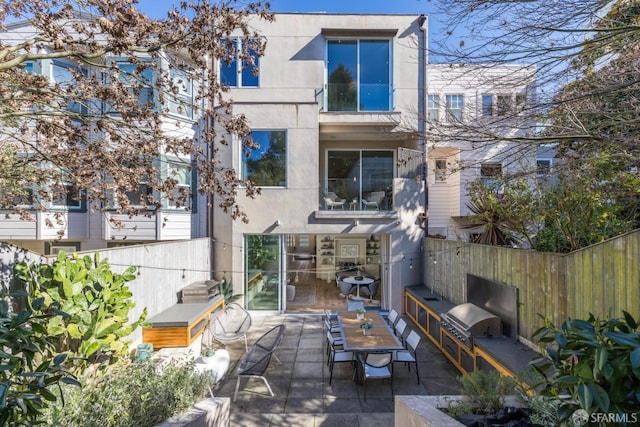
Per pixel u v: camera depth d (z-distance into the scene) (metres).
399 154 9.23
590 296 3.62
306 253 12.89
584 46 3.21
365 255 12.37
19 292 2.14
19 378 1.92
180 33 3.83
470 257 6.38
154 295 6.27
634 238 3.11
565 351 1.58
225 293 8.95
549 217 5.50
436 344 6.66
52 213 7.32
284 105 8.91
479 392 2.94
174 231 8.62
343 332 5.58
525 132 4.39
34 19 3.63
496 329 5.10
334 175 10.41
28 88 3.96
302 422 4.19
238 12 4.20
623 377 1.43
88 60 3.78
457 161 5.62
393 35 9.55
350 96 9.56
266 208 8.94
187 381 3.43
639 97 3.40
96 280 4.17
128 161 4.98
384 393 4.99
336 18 9.55
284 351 6.58
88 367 3.94
